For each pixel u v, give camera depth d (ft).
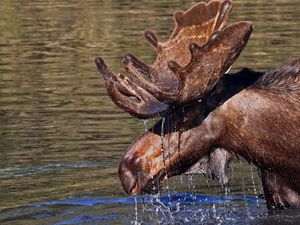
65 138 125.59
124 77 84.84
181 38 88.79
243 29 80.89
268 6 241.76
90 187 106.63
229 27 81.00
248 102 87.15
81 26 222.69
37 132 128.77
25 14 245.65
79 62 180.55
